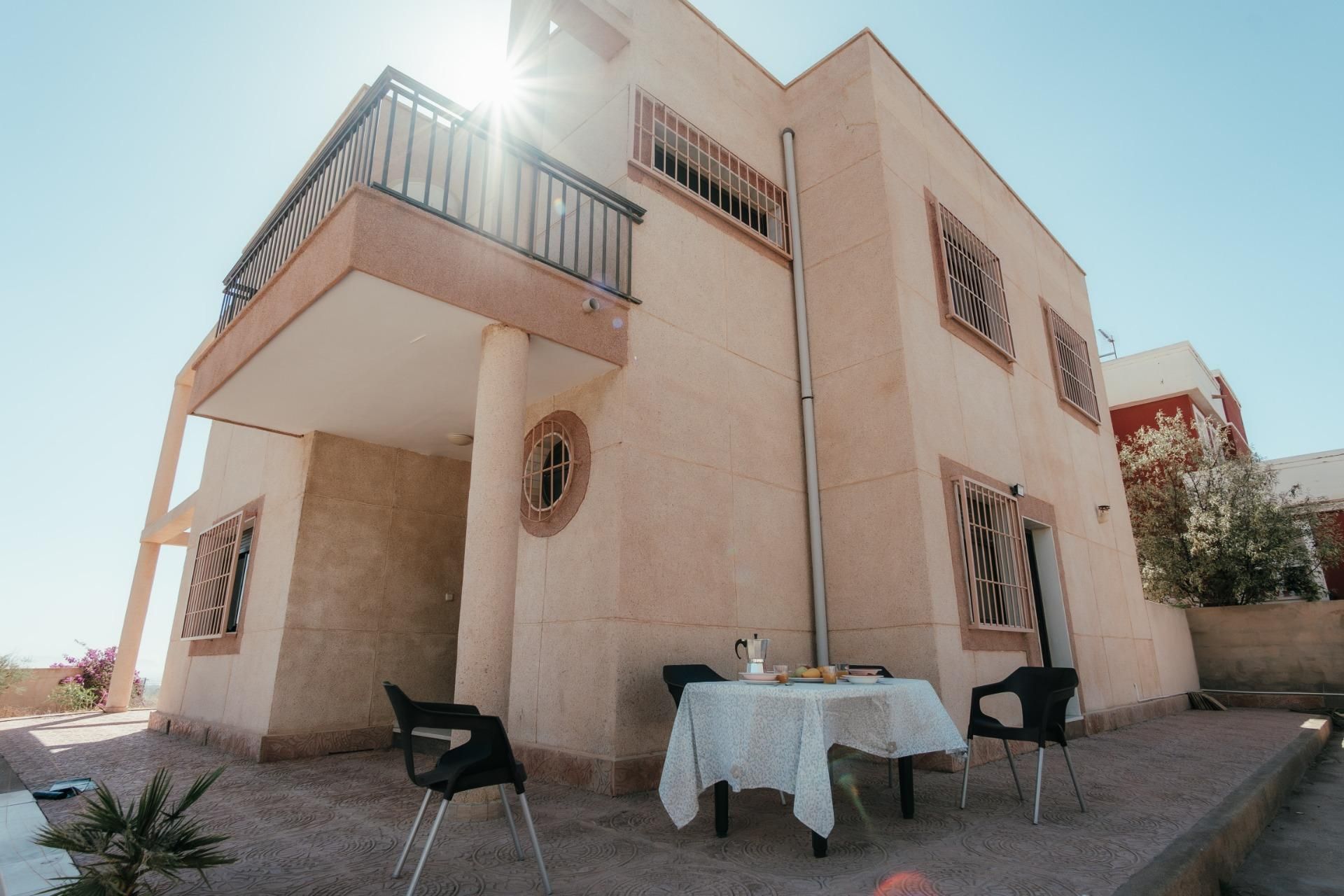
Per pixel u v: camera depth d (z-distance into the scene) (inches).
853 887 84.0
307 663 199.5
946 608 184.5
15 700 418.9
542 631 169.2
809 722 96.0
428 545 233.8
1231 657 379.2
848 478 206.5
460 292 136.8
